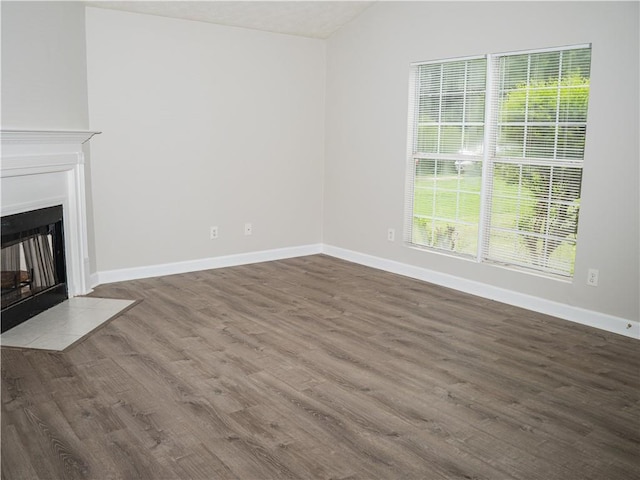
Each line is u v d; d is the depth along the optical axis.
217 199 5.61
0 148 3.59
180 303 4.49
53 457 2.34
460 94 4.83
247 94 5.64
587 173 3.99
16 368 3.21
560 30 4.05
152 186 5.18
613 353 3.57
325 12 5.45
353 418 2.71
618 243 3.88
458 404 2.87
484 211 4.74
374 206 5.75
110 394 2.91
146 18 4.95
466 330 3.96
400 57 5.28
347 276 5.45
